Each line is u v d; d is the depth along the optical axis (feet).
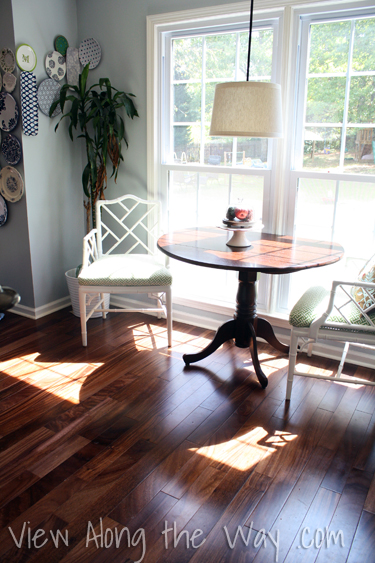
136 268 8.98
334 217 8.70
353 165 8.36
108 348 9.29
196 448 6.35
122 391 7.75
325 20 8.04
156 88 9.84
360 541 4.94
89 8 10.24
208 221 10.06
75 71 10.57
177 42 9.57
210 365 8.67
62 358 8.86
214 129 6.91
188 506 5.35
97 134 10.75
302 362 8.77
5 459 6.10
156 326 10.42
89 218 10.79
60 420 6.94
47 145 10.29
